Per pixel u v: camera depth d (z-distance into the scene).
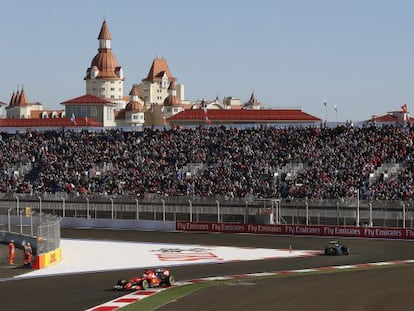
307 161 155.12
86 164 171.50
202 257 97.19
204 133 176.88
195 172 161.12
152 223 135.00
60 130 192.12
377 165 147.75
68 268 86.94
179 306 57.34
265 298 60.97
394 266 85.25
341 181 142.88
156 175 161.50
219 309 56.03
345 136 161.25
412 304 58.50
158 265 89.25
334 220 124.00
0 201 152.12
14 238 111.06
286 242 113.38
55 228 94.06
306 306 57.38
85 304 59.56
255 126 176.50
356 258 93.50
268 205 134.00
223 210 133.12
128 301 60.16
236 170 157.62
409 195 131.25
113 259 95.81
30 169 174.12
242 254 99.88
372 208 122.62
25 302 61.22
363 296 62.31
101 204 141.62
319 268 84.00
